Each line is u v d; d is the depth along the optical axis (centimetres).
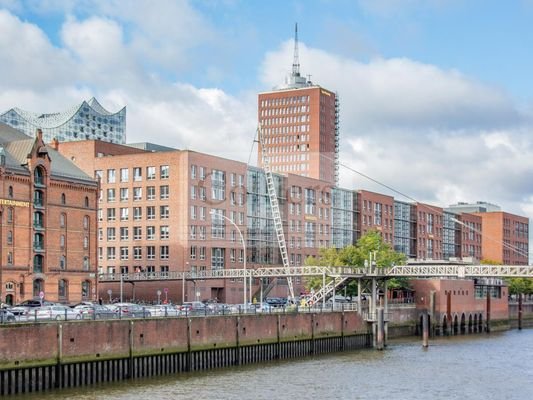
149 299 15850
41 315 7581
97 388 7444
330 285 13000
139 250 16325
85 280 12888
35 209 12050
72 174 12838
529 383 8500
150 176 16350
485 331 17125
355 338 11894
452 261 18912
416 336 14688
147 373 8169
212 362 9031
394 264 15262
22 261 11706
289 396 7431
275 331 10106
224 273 15475
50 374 7181
